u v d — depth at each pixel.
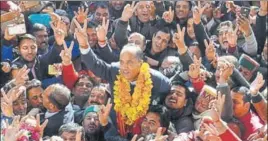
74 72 9.15
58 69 9.40
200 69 8.87
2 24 10.27
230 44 10.20
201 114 8.43
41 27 10.20
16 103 8.34
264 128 8.26
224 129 7.45
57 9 11.28
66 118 8.54
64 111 8.58
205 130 7.59
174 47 10.24
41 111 8.76
